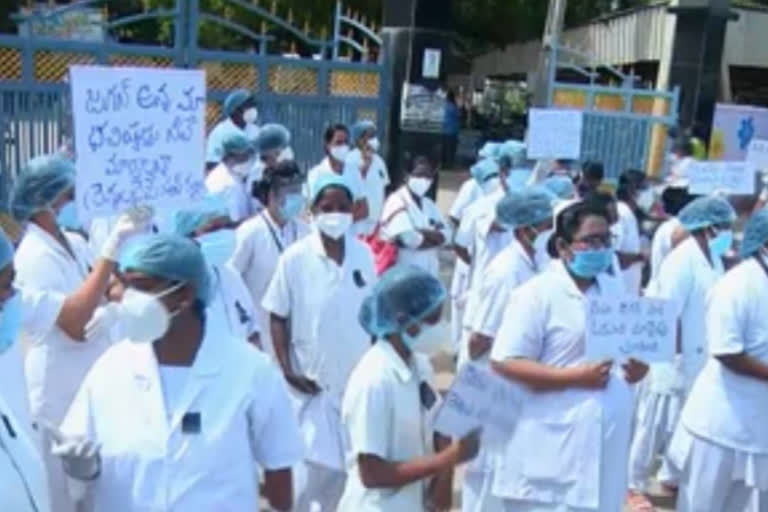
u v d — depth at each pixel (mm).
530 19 26062
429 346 3342
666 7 18875
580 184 8008
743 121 17484
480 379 3277
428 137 12578
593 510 3686
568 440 3707
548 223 5000
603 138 15117
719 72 17531
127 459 2594
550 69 15250
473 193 9078
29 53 10758
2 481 2475
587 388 3715
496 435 3322
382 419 3217
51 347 3727
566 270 3805
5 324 2811
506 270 4988
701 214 5527
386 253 6867
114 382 2656
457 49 30781
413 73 12492
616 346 3691
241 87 12117
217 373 2662
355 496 3348
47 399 3725
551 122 8820
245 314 4578
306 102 12523
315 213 4766
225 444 2629
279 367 4809
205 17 11852
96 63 11125
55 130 10992
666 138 15117
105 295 3682
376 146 11070
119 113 3594
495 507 4539
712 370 4605
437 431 3277
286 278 4797
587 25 25047
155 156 3701
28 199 3854
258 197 5754
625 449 3822
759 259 4410
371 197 10070
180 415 2605
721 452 4547
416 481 3250
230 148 6836
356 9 22406
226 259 4461
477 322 5082
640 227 8883
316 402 4750
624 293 3875
